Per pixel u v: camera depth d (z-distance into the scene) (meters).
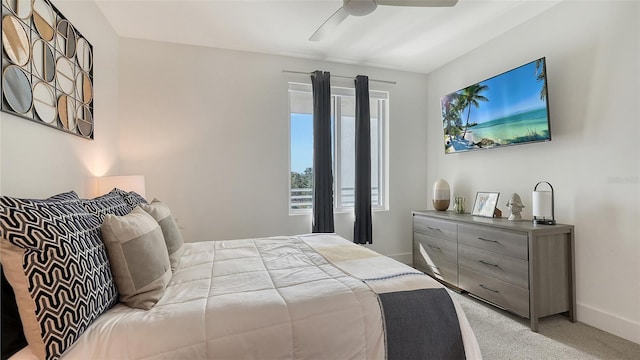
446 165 3.58
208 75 3.01
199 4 2.29
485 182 3.05
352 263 1.66
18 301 0.86
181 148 2.93
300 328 1.08
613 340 1.93
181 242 1.83
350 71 3.54
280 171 3.25
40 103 1.54
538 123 2.34
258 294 1.21
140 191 2.34
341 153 3.60
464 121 3.07
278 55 3.24
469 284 2.63
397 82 3.75
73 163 1.92
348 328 1.13
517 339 1.96
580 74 2.21
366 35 2.83
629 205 1.95
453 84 3.45
